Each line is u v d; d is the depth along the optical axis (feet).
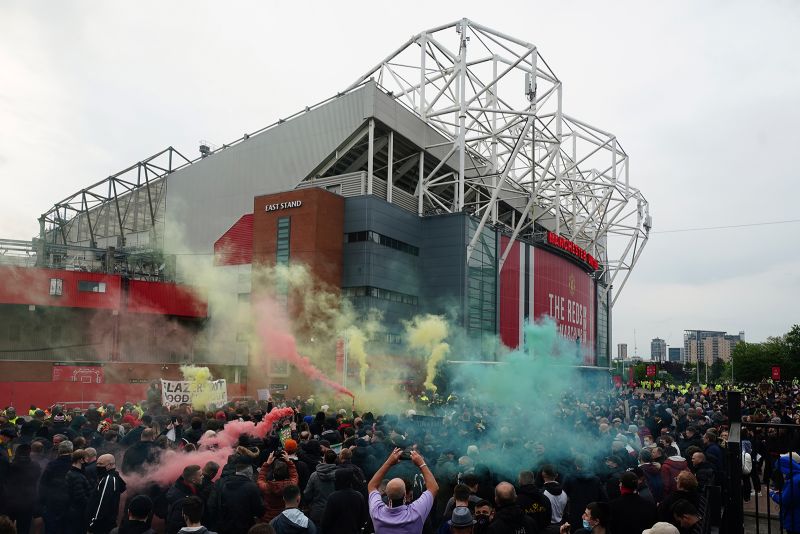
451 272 184.34
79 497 31.50
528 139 203.00
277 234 168.96
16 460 32.89
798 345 400.47
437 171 210.38
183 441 39.75
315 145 189.37
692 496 25.99
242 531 27.43
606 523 24.38
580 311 268.21
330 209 167.73
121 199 242.37
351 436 42.80
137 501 24.97
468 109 186.70
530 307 221.66
